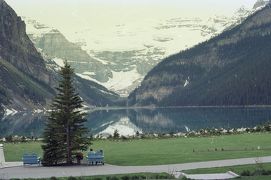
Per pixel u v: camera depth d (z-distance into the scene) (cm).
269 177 5738
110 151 9025
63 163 7769
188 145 9625
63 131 7731
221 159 7281
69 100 7875
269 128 12788
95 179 5838
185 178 5719
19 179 5928
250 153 7888
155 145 9962
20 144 11088
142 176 5975
